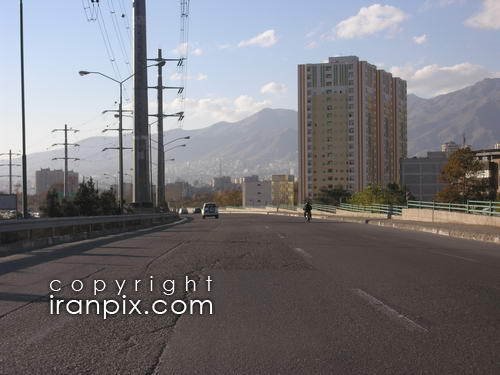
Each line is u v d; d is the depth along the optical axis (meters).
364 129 143.62
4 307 10.16
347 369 6.50
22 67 30.94
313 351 7.23
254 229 35.66
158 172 73.44
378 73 149.88
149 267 15.39
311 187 145.75
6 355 7.22
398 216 49.56
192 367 6.64
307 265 15.84
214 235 29.31
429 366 6.61
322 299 10.69
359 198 80.75
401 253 19.44
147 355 7.15
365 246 22.25
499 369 6.50
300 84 147.12
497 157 77.62
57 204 52.06
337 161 144.12
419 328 8.41
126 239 26.88
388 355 7.04
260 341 7.75
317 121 145.50
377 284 12.47
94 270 14.87
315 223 46.41
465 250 20.95
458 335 8.02
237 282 12.77
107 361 6.93
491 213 35.25
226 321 8.95
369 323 8.74
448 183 65.62
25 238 22.53
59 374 6.46
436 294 11.23
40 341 7.88
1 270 15.09
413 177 109.19
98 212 53.28
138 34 46.81
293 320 8.96
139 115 46.81
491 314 9.38
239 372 6.45
